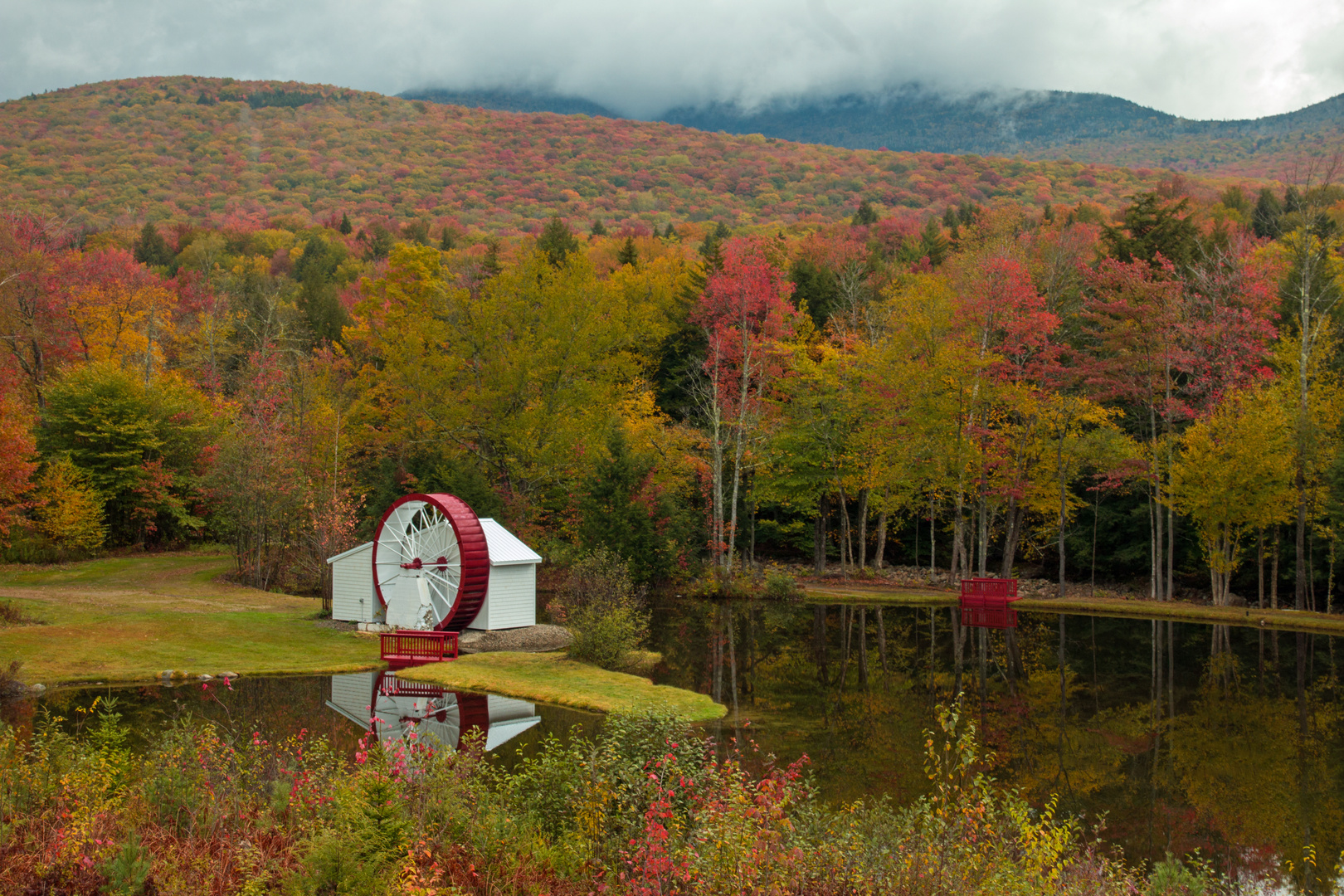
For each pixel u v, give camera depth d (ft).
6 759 33.83
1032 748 61.16
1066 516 155.53
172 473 159.22
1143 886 35.53
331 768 40.14
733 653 96.22
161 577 131.54
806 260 230.89
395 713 64.69
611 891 28.19
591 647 87.51
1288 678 85.20
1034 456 152.46
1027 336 145.79
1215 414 132.57
